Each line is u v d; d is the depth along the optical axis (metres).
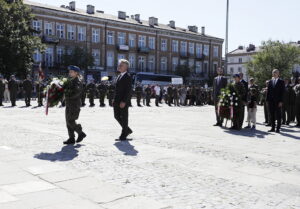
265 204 4.15
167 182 4.95
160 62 65.25
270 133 10.65
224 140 8.91
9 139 8.23
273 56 60.53
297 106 13.15
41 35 49.81
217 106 12.13
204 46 73.12
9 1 39.50
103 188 4.57
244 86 11.35
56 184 4.71
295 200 4.32
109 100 24.00
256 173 5.56
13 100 21.50
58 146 7.46
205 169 5.74
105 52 57.53
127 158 6.39
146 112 19.61
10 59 36.16
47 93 7.54
